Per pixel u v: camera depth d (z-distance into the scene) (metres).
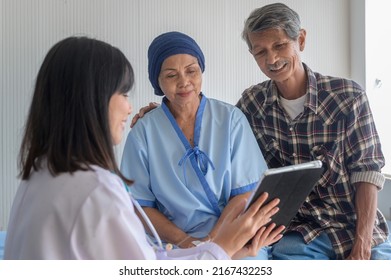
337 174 1.69
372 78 2.41
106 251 0.84
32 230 0.84
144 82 2.21
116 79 0.91
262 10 1.62
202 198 1.58
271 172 1.09
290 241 1.67
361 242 1.58
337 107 1.68
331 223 1.68
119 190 0.88
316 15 2.41
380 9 2.40
